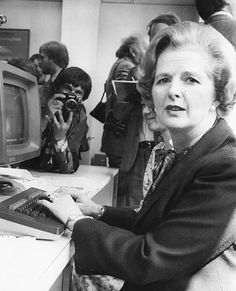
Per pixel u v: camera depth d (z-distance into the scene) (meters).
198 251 0.63
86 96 2.08
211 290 0.67
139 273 0.67
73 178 1.67
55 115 1.71
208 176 0.67
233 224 0.62
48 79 2.55
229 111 0.80
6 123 1.13
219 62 0.75
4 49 2.78
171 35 0.78
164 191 0.74
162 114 0.78
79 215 0.81
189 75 0.73
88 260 0.73
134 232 0.79
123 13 2.73
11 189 1.10
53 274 0.65
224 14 1.52
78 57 2.68
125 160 1.96
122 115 2.04
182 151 0.78
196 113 0.74
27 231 0.75
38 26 2.77
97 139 2.71
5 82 1.12
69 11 2.66
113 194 2.12
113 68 2.40
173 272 0.65
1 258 0.62
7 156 1.09
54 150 1.78
